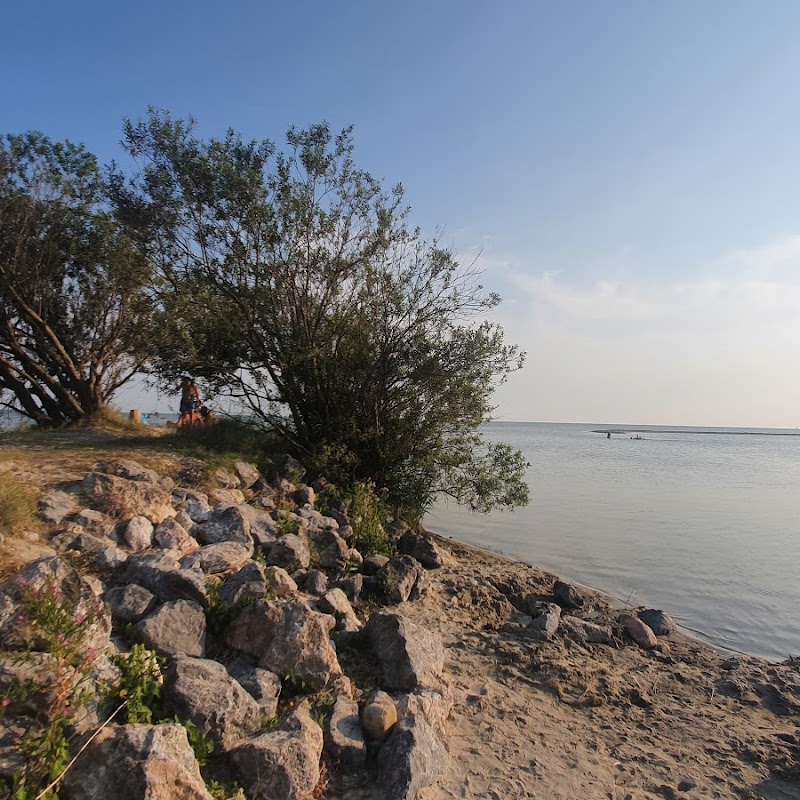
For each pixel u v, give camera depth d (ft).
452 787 17.29
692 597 39.32
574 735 20.80
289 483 41.83
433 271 46.26
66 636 14.71
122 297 57.88
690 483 109.81
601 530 60.59
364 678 21.26
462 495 49.75
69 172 56.49
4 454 34.81
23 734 13.60
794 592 40.40
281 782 15.23
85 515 26.18
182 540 27.32
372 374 46.39
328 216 46.19
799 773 18.98
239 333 45.55
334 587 29.37
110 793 12.71
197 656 18.76
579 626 30.17
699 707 23.47
